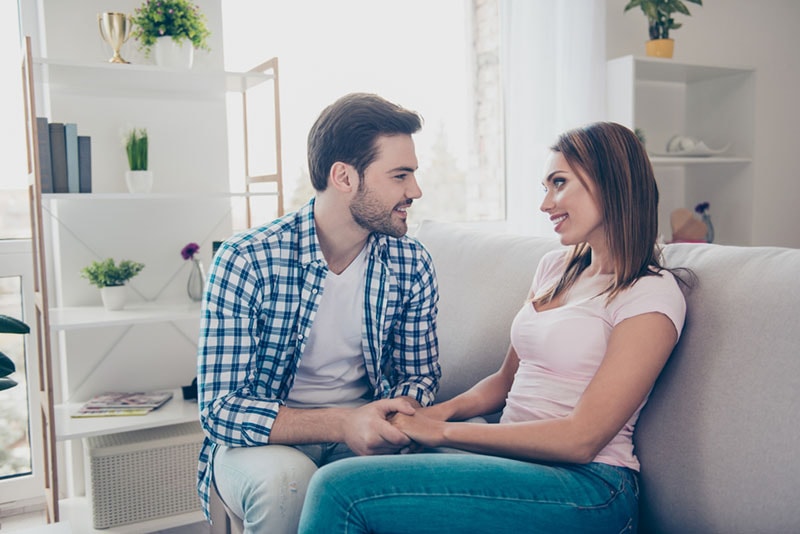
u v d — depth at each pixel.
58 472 2.40
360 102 1.31
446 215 2.98
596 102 2.82
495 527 1.02
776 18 3.66
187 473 2.13
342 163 1.30
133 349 2.34
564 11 2.81
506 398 1.38
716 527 1.07
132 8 2.26
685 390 1.14
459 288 1.72
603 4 2.82
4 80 2.27
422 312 1.49
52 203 2.25
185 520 2.10
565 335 1.20
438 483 1.04
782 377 1.03
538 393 1.22
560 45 2.84
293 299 1.35
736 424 1.06
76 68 1.92
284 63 2.58
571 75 2.82
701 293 1.18
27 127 1.95
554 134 2.87
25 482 2.34
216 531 1.37
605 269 1.26
